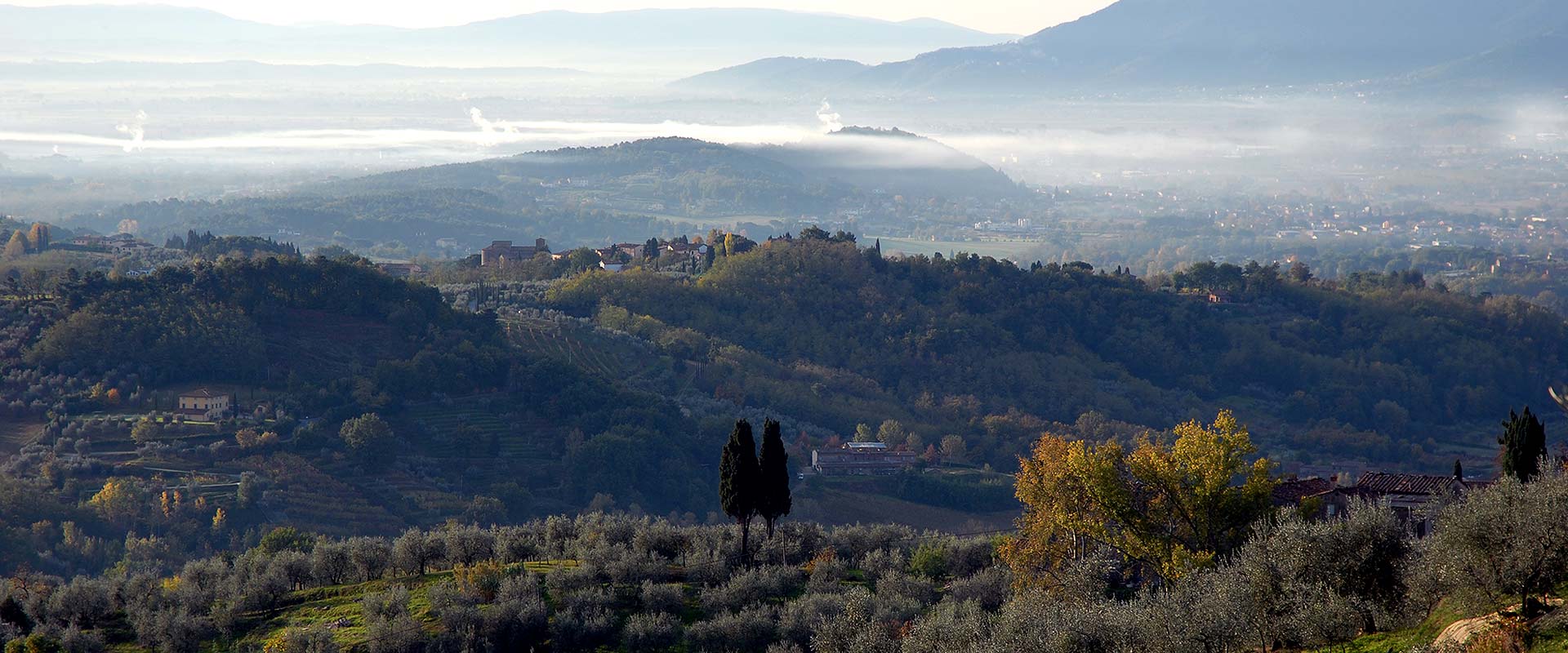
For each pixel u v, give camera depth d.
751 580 82.06
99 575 134.25
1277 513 71.44
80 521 148.00
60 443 172.00
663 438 197.12
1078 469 77.12
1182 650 51.19
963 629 62.62
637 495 183.00
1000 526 174.25
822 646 68.94
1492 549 46.59
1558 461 65.00
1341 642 49.81
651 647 75.12
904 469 193.38
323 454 180.62
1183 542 73.69
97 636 78.94
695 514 182.88
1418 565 50.75
